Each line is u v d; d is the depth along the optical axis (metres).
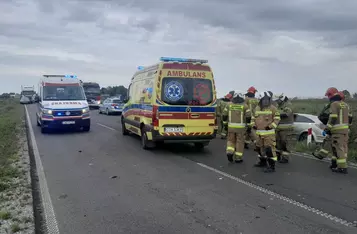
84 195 5.98
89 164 8.53
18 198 5.73
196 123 9.90
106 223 4.71
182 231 4.41
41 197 5.88
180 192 6.12
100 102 34.22
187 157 9.52
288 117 8.74
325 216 4.92
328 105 8.39
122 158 9.32
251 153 10.25
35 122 20.44
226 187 6.43
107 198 5.80
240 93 8.75
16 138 13.11
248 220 4.77
